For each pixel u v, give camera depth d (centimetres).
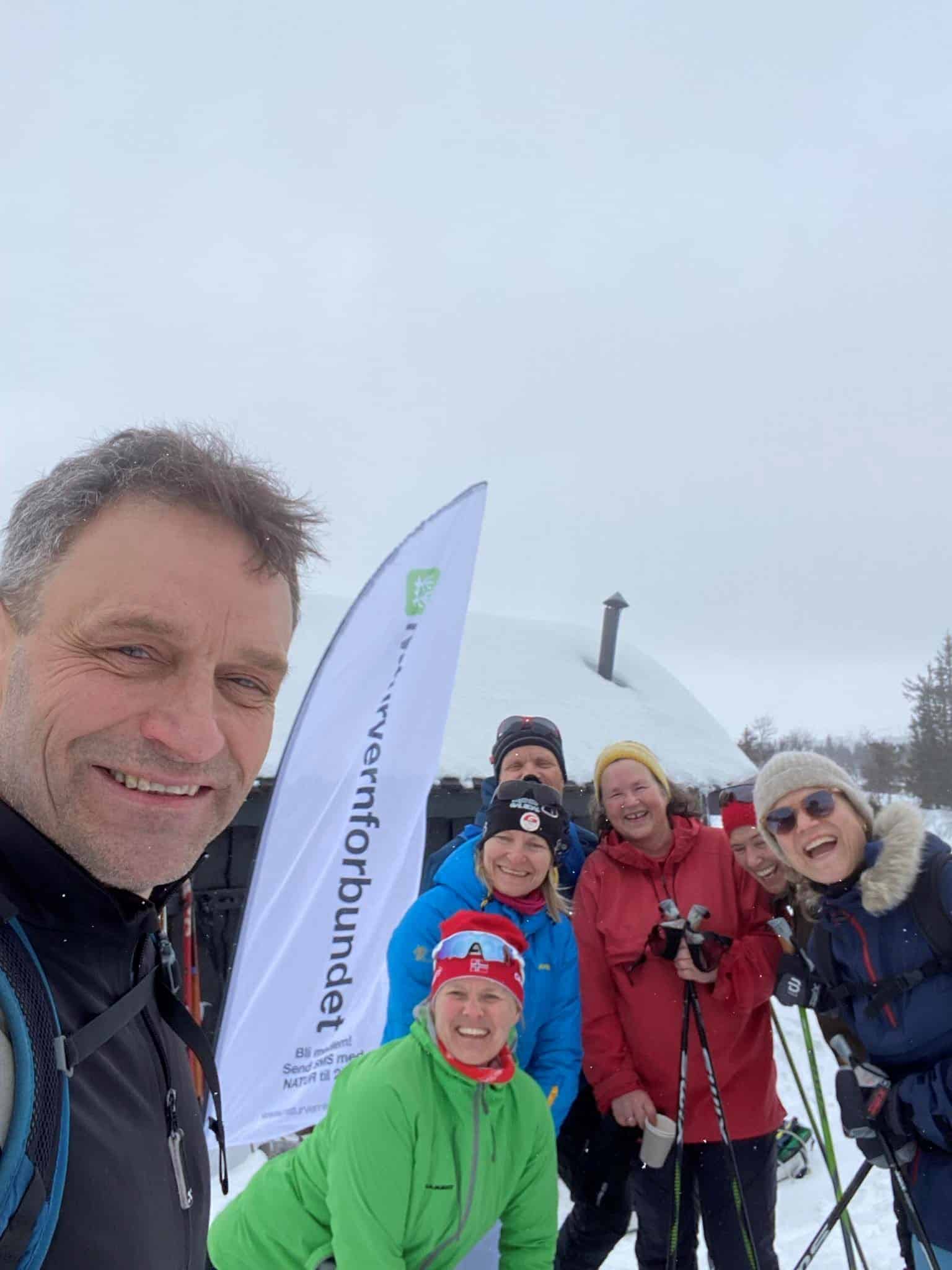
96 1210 70
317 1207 189
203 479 86
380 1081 179
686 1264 258
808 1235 361
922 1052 206
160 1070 92
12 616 84
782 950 260
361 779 349
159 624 81
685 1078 244
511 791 242
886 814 223
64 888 78
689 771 732
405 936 239
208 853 492
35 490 87
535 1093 199
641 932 261
